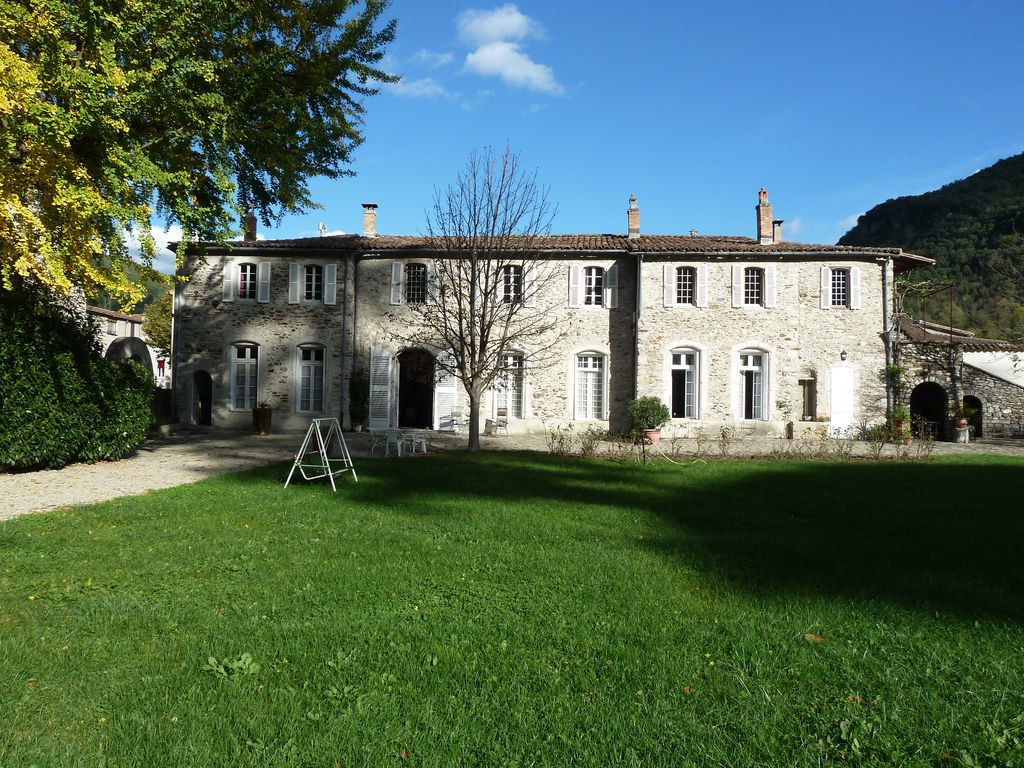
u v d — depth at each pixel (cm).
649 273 2147
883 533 706
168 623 414
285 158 1124
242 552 593
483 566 559
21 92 763
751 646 392
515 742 287
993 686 344
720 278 2153
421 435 1673
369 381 2212
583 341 2192
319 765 267
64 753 272
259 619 425
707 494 975
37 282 1175
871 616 447
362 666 358
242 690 327
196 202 1102
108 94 869
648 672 356
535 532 695
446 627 417
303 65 1134
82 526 688
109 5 872
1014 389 2156
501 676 350
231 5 979
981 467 1352
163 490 937
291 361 2212
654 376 2134
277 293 2228
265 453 1505
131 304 1008
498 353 1662
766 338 2142
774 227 2325
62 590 477
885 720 309
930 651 388
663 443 1931
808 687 343
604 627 420
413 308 2211
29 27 792
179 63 926
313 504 835
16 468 1095
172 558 568
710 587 507
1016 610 460
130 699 317
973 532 710
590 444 1578
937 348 2134
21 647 373
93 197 862
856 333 2147
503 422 2159
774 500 918
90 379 1212
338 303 2219
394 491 958
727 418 2133
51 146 822
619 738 291
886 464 1407
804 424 2116
